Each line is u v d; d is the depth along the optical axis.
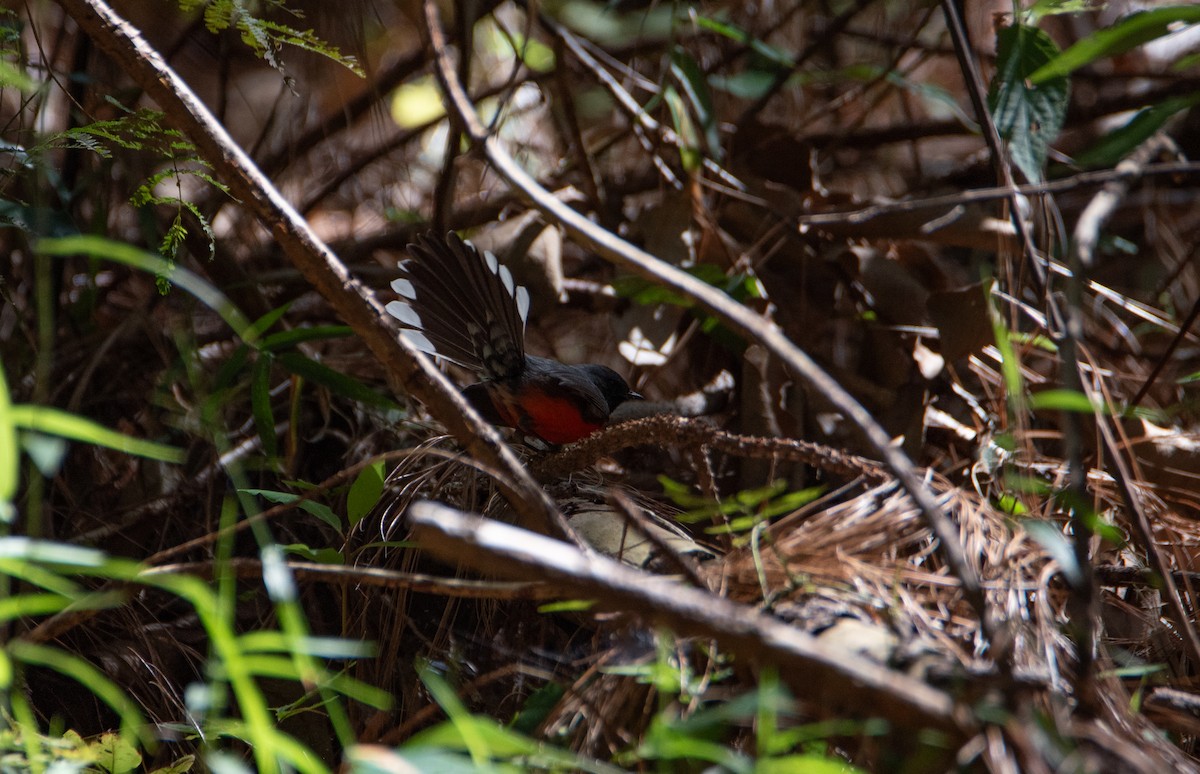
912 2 13.01
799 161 10.32
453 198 11.16
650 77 12.27
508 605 6.41
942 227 9.02
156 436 8.57
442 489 6.99
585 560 3.66
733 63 11.99
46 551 4.00
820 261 9.52
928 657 4.05
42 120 8.00
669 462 8.91
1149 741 4.44
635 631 4.75
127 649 6.78
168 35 11.73
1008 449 6.62
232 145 5.29
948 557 4.05
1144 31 5.29
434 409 5.20
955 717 3.40
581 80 12.34
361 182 12.41
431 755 3.79
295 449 8.01
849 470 5.55
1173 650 5.93
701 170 10.29
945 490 5.70
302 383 8.20
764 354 8.65
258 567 4.83
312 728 6.34
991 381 8.52
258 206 5.33
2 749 4.69
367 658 6.45
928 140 14.14
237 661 3.87
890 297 8.99
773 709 3.67
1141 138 7.19
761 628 3.54
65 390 8.64
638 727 4.62
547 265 9.51
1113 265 11.70
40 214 7.38
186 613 7.38
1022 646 4.62
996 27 7.66
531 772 4.48
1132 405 7.50
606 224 10.42
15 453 4.23
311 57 10.92
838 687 3.52
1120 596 6.33
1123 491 5.22
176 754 6.43
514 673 6.11
